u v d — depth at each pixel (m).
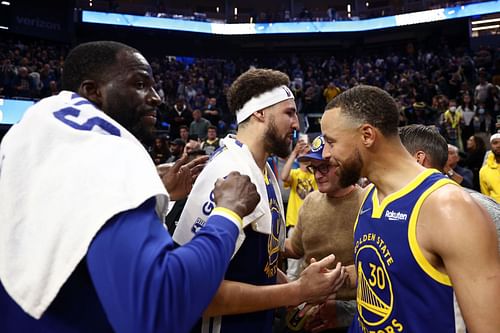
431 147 1.58
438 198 1.00
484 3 17.25
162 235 0.77
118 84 1.01
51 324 0.77
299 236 2.08
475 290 0.89
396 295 1.05
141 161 0.83
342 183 1.21
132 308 0.68
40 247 0.75
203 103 13.70
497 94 9.31
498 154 4.02
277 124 1.44
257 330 1.34
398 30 20.20
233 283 1.17
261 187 1.32
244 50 22.33
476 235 0.92
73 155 0.81
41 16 15.52
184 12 20.53
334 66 18.08
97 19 17.81
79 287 0.77
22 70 10.18
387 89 13.95
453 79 11.94
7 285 0.76
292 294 1.25
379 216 1.12
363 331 1.19
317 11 22.78
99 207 0.73
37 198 0.78
